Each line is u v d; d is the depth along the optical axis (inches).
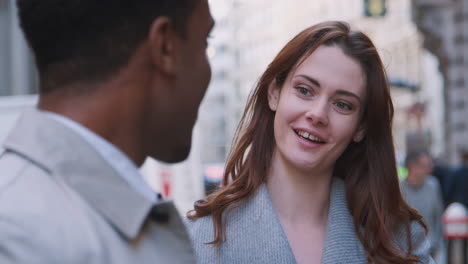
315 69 70.4
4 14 197.9
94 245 35.5
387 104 73.8
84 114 38.9
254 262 70.0
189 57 42.7
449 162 873.5
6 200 35.2
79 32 38.6
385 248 73.4
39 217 34.8
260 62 2298.2
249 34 2386.8
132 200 38.3
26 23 39.4
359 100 71.4
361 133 75.0
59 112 39.2
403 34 1376.7
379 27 1435.8
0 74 199.6
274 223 71.2
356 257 72.3
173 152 43.5
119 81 39.3
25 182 36.3
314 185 73.4
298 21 1942.7
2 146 38.8
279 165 73.9
